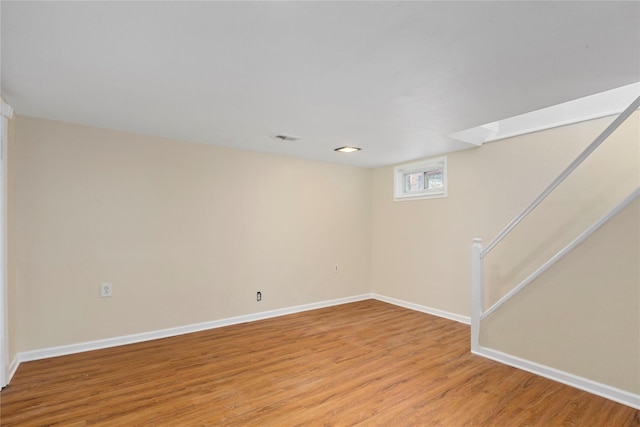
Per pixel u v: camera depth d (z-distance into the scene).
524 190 3.41
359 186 5.12
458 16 1.39
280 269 4.29
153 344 3.22
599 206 2.88
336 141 3.54
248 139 3.48
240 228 3.95
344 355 3.00
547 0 1.29
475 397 2.30
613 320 2.30
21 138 2.76
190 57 1.76
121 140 3.21
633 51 1.68
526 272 3.36
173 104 2.46
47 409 2.10
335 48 1.66
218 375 2.59
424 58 1.77
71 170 2.97
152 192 3.38
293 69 1.90
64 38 1.57
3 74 1.96
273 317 4.19
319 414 2.09
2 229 2.30
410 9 1.35
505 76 1.97
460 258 3.99
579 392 2.38
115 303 3.17
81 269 3.01
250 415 2.07
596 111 2.94
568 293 2.52
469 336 3.51
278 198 4.27
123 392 2.32
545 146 3.25
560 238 3.12
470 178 3.89
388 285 4.97
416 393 2.35
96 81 2.06
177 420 2.01
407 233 4.68
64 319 2.94
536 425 1.99
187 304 3.58
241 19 1.42
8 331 2.45
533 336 2.70
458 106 2.48
